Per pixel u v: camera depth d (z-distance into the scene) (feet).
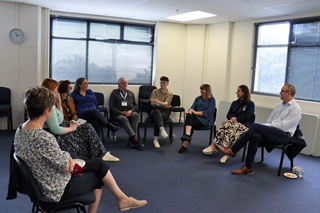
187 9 16.10
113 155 12.57
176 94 21.81
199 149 14.15
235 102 13.44
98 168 5.94
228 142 11.84
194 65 21.20
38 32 16.93
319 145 13.60
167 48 21.02
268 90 17.83
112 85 20.08
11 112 16.39
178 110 19.98
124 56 20.57
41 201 5.04
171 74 21.43
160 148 14.03
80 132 8.12
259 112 16.66
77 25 19.01
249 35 18.42
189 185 9.59
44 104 4.88
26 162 4.88
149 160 12.10
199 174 10.68
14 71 16.69
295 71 16.17
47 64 18.10
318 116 13.64
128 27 20.33
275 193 9.20
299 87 16.01
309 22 15.34
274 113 11.67
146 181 9.80
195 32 20.93
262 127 10.64
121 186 9.27
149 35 21.03
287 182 10.20
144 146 14.26
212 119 14.12
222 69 19.94
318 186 9.93
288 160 12.95
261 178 10.50
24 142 4.87
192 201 8.38
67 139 7.82
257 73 18.43
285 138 10.69
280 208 8.16
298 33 15.93
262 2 13.70
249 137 10.89
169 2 14.62
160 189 9.17
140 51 20.97
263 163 12.35
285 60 16.71
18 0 15.53
